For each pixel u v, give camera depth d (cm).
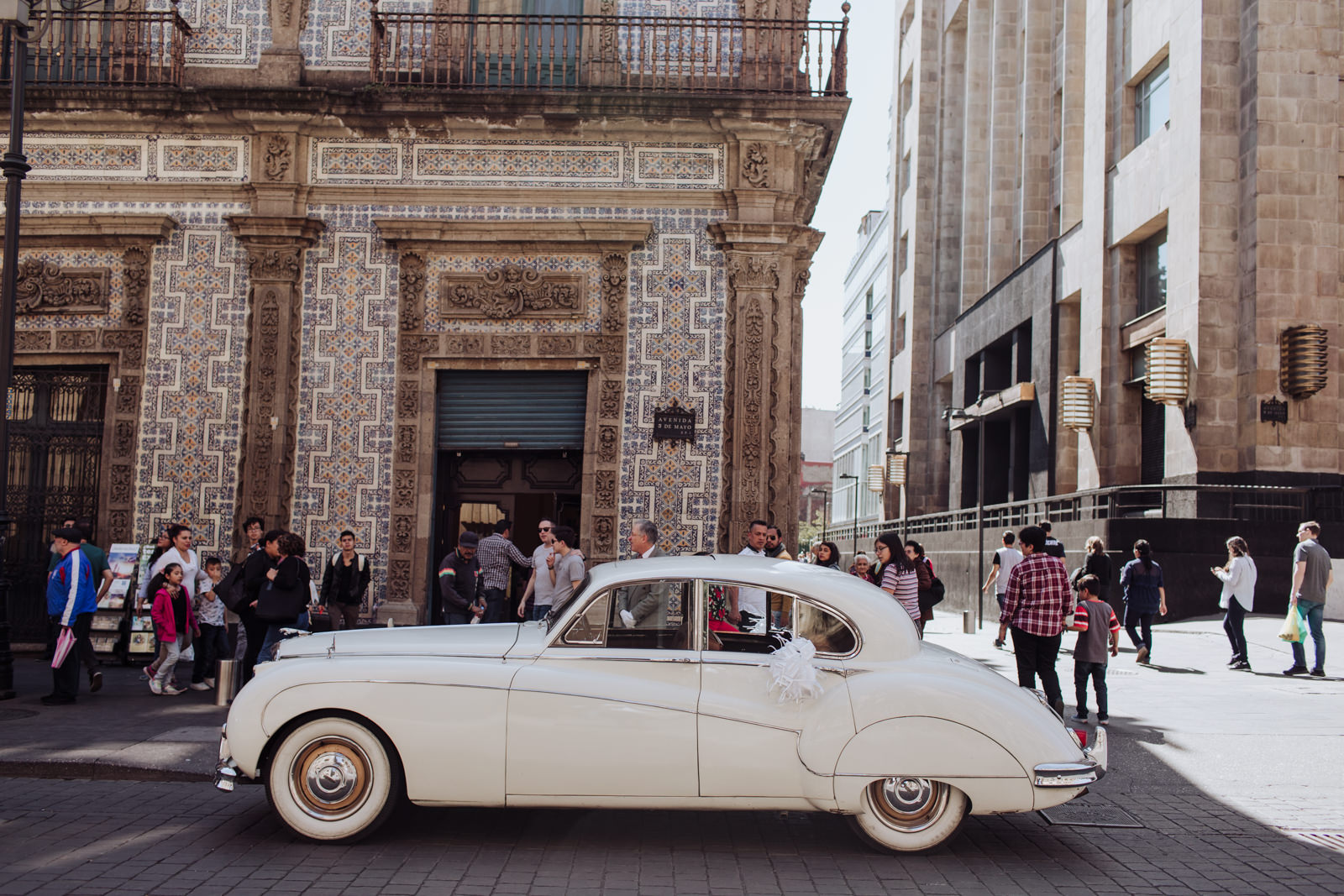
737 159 1449
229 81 1477
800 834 656
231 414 1439
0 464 1075
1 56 1469
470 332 1448
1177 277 2325
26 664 1370
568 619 629
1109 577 1362
